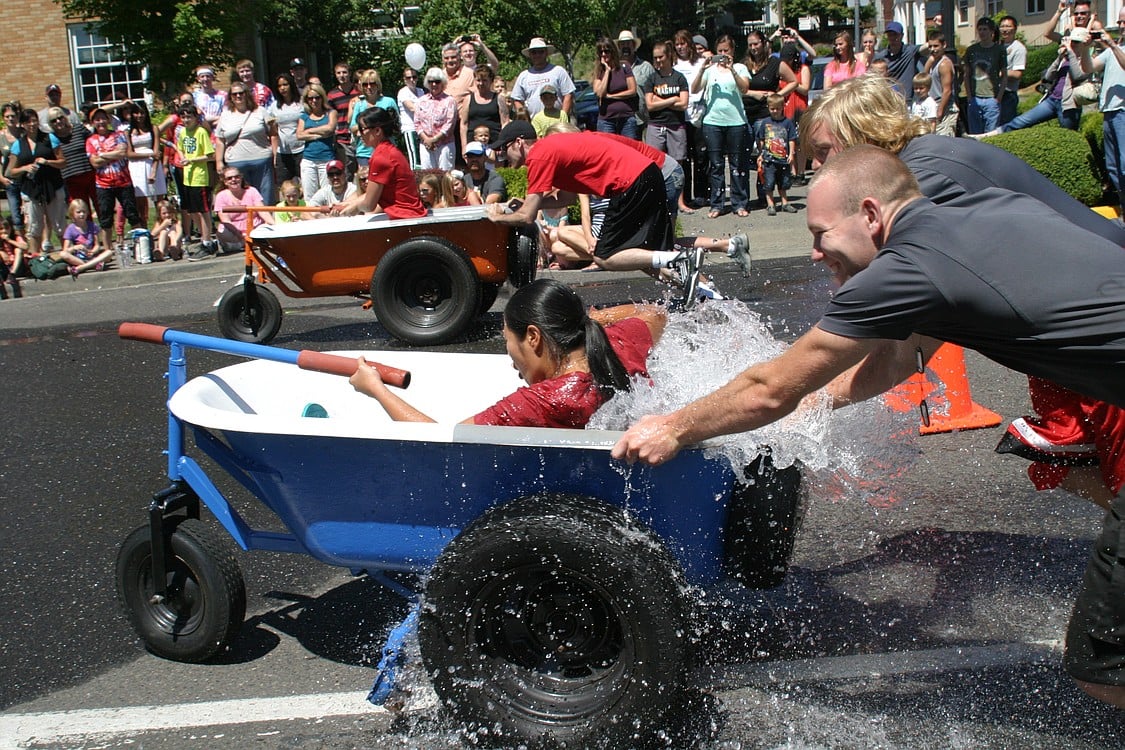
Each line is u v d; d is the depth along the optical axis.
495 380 4.11
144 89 22.56
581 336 3.38
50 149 12.96
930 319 2.66
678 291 7.63
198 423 3.33
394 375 3.44
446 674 3.08
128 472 5.70
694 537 3.20
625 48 12.59
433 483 3.19
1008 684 3.31
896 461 4.95
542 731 3.02
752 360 3.76
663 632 2.88
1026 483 4.76
